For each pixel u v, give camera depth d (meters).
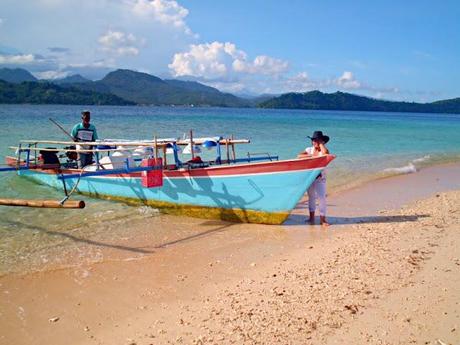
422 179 14.75
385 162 19.08
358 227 8.58
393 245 7.24
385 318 4.69
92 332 4.60
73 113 62.25
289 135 31.59
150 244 7.48
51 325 4.73
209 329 4.57
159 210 9.79
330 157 8.14
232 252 7.11
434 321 4.61
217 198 9.07
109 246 7.32
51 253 6.91
